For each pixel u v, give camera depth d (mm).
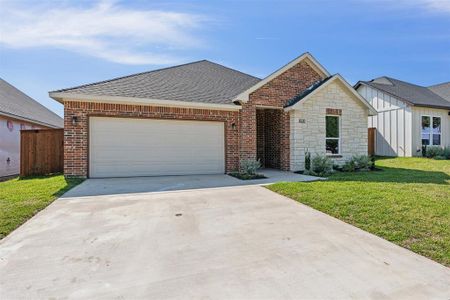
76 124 9828
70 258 3572
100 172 10094
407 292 2842
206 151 11477
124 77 12461
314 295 2777
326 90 13086
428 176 10117
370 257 3629
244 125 11945
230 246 3971
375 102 19531
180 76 14016
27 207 5805
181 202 6434
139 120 10531
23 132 11414
